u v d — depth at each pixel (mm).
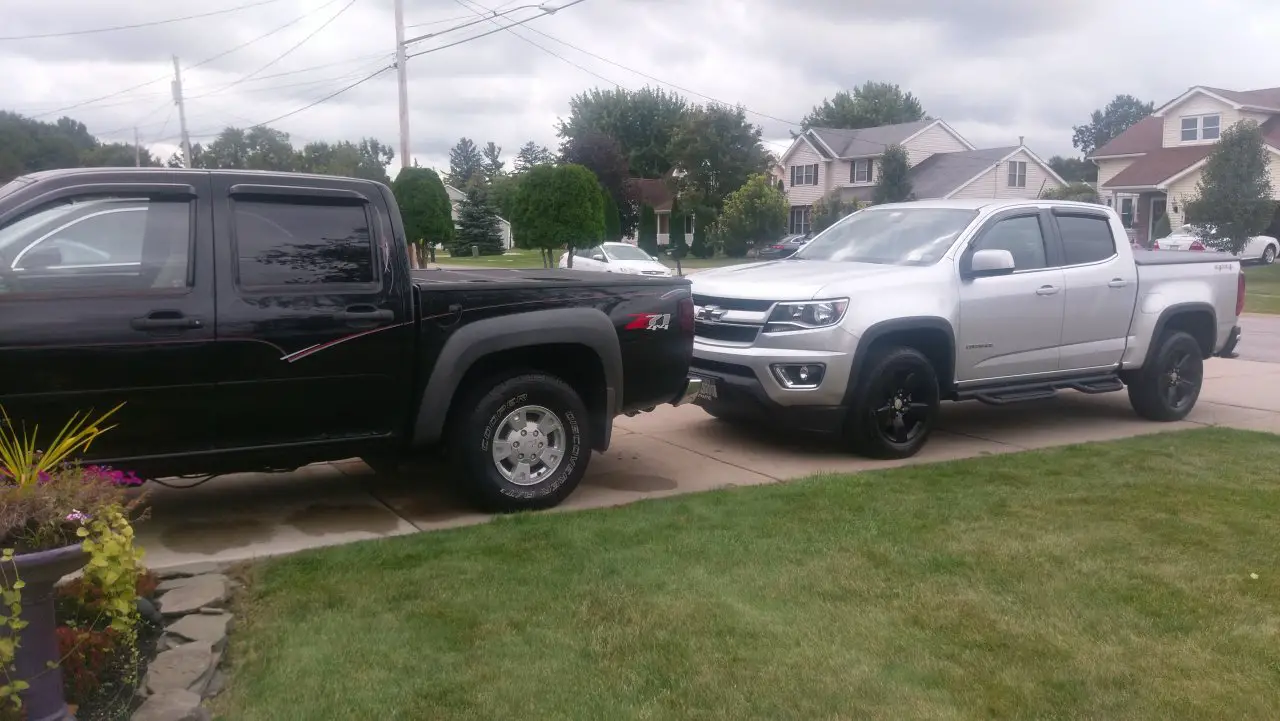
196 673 3590
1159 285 8586
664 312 6172
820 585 4539
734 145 55688
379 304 5238
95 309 4637
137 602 3992
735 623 4113
